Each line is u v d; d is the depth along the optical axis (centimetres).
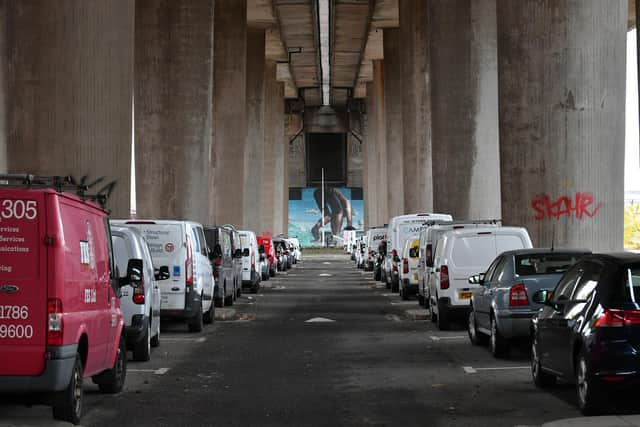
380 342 2883
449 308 3173
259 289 6438
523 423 1529
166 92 6175
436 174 5772
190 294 3109
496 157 5691
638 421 1479
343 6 11356
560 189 3281
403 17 9300
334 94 19488
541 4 3288
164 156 6206
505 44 3412
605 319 1534
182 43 6169
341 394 1861
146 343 2411
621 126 3281
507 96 3400
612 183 3269
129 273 1870
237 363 2384
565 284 1811
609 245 3275
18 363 1415
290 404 1744
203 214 6288
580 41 3234
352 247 15200
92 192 3241
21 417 1577
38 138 3203
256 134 12012
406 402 1753
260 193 11981
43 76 3191
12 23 3206
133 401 1786
